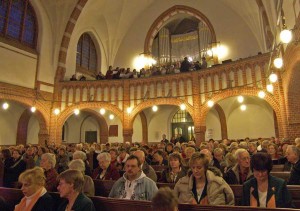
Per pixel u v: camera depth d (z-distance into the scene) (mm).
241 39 20391
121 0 22875
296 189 4273
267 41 16938
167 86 18266
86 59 23656
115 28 24281
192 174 4141
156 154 9016
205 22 22188
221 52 21016
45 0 19844
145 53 23500
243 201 3656
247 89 15367
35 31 19516
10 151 9359
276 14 12062
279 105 14109
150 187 4383
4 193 4805
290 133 12547
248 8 19578
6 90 16547
